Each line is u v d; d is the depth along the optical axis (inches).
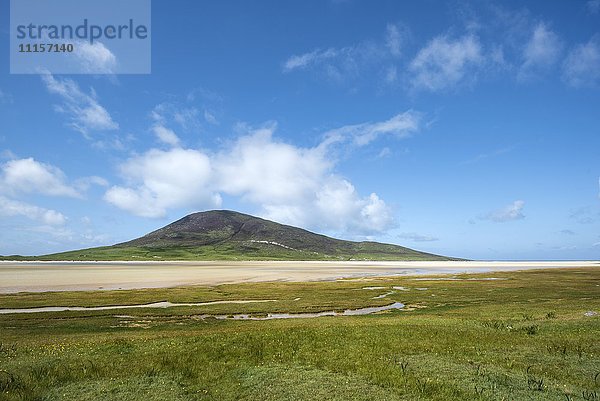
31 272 6008.9
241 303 2573.8
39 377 794.2
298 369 844.6
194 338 1185.4
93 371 831.7
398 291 3299.7
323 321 1740.9
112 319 1993.1
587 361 899.4
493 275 5728.3
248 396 702.5
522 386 745.6
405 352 981.8
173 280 4613.7
